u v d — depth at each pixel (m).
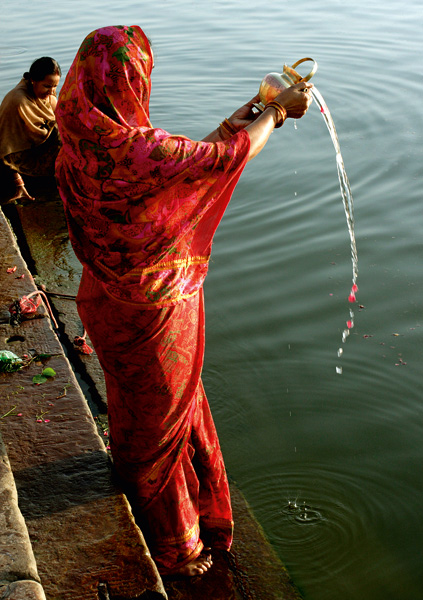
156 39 12.59
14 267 4.59
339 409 4.08
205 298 5.15
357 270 5.36
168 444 2.55
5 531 2.29
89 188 2.19
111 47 2.11
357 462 3.71
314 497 3.50
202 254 2.41
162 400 2.44
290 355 4.52
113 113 2.13
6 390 3.31
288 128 8.48
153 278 2.27
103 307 2.36
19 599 2.04
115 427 2.57
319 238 5.91
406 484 3.57
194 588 2.83
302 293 5.14
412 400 4.12
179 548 2.71
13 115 7.28
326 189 6.80
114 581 2.34
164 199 2.18
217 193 2.24
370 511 3.41
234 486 3.55
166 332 2.35
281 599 2.83
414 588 3.01
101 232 2.24
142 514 2.70
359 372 4.34
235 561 3.00
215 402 4.16
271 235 6.03
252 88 9.91
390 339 4.59
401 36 12.34
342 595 2.97
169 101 9.49
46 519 2.57
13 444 2.95
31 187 7.66
